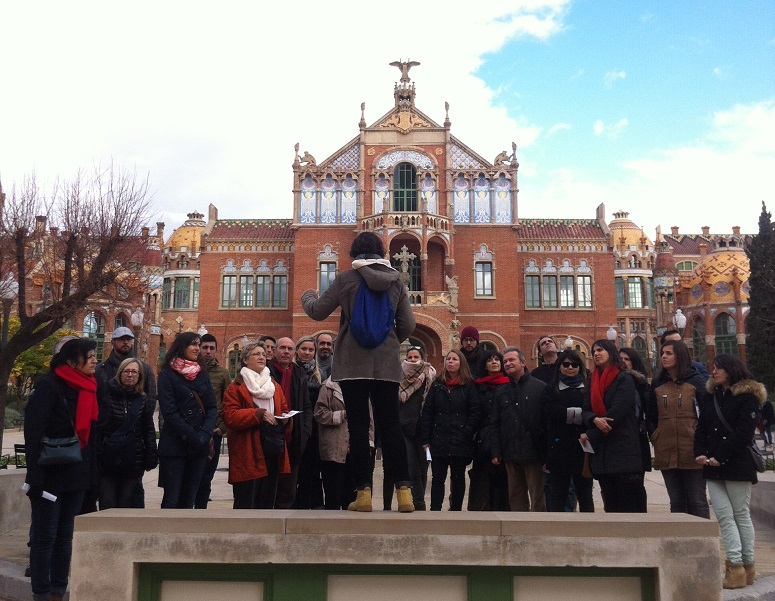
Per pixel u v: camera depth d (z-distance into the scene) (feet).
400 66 168.45
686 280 232.94
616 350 28.40
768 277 164.86
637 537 17.01
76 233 72.43
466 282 159.43
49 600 24.52
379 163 162.61
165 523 17.29
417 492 35.06
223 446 98.27
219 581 17.51
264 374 29.63
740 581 26.53
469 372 33.04
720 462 26.73
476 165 164.86
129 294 81.56
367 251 20.70
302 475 35.76
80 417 24.72
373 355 19.54
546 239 174.91
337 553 17.08
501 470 33.58
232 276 175.11
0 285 73.77
